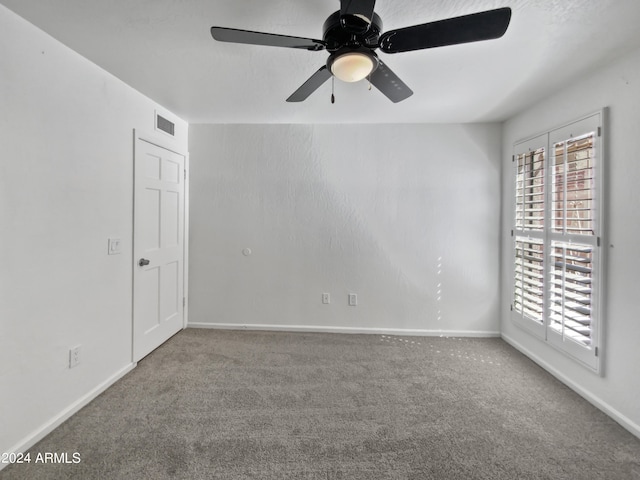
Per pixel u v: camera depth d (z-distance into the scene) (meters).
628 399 1.72
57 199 1.70
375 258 3.14
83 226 1.88
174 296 2.99
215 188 3.19
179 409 1.86
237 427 1.71
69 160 1.77
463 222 3.08
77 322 1.84
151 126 2.55
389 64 1.91
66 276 1.76
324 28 1.32
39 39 1.58
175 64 1.95
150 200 2.57
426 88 2.26
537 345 2.51
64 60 1.72
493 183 3.05
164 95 2.45
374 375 2.30
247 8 1.44
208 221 3.19
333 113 2.82
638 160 1.67
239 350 2.70
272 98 2.50
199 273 3.21
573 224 2.09
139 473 1.40
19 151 1.49
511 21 1.49
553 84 2.17
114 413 1.81
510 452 1.54
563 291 2.16
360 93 2.38
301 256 3.17
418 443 1.60
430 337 3.06
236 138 3.17
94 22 1.53
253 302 3.20
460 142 3.07
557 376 2.26
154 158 2.61
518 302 2.73
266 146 3.16
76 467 1.42
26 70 1.51
